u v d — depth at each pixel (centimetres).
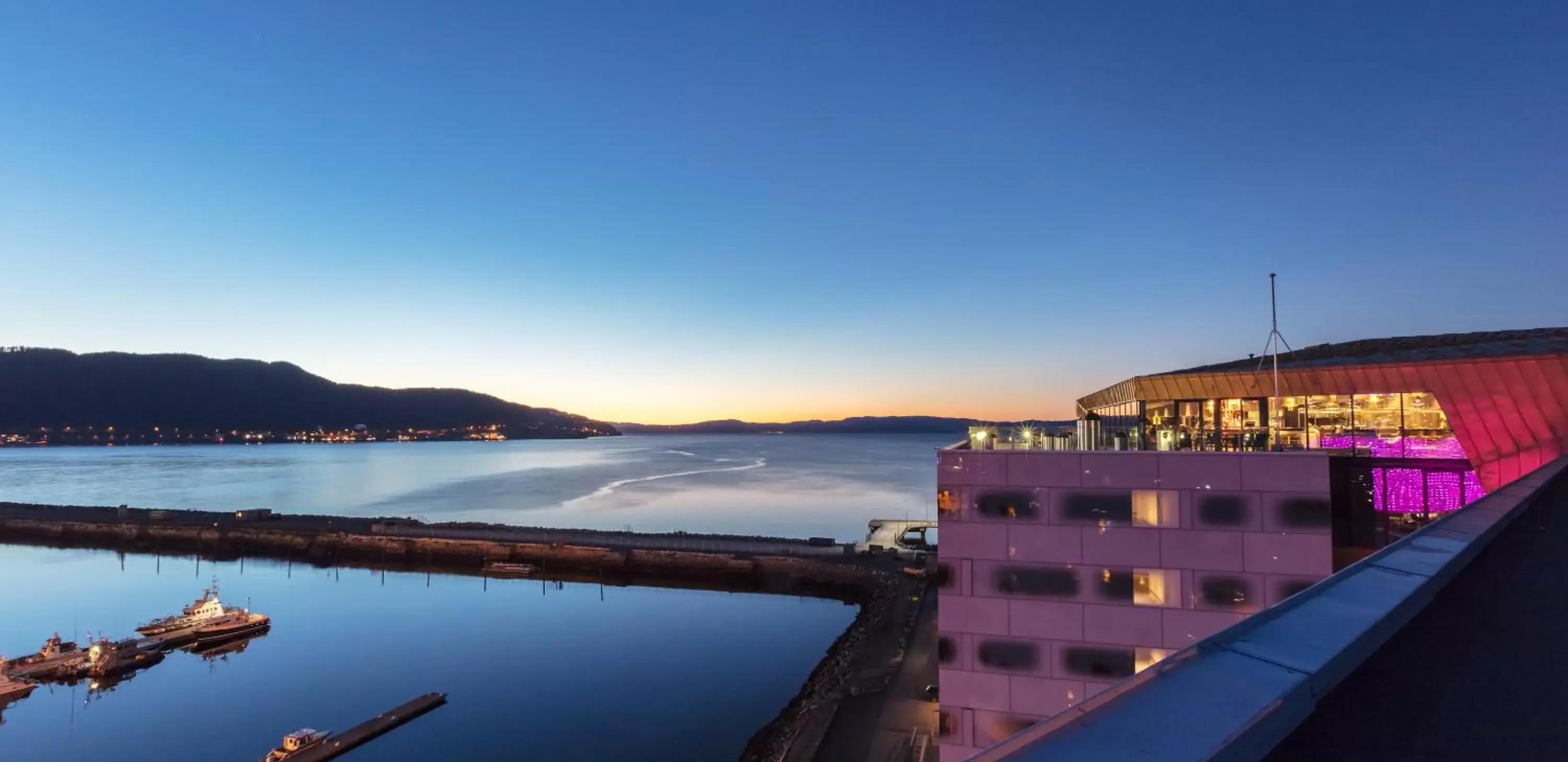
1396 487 3052
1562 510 1366
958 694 2834
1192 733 309
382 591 9656
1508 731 385
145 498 19575
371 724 5184
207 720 5447
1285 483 2570
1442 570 738
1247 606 2581
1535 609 647
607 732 5162
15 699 5878
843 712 4294
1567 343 2908
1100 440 3033
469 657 6894
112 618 8556
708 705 5672
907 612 6788
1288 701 370
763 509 17462
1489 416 2872
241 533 12256
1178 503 2664
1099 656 2711
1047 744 294
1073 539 2756
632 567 10312
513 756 4775
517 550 11000
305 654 6994
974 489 2866
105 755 4916
